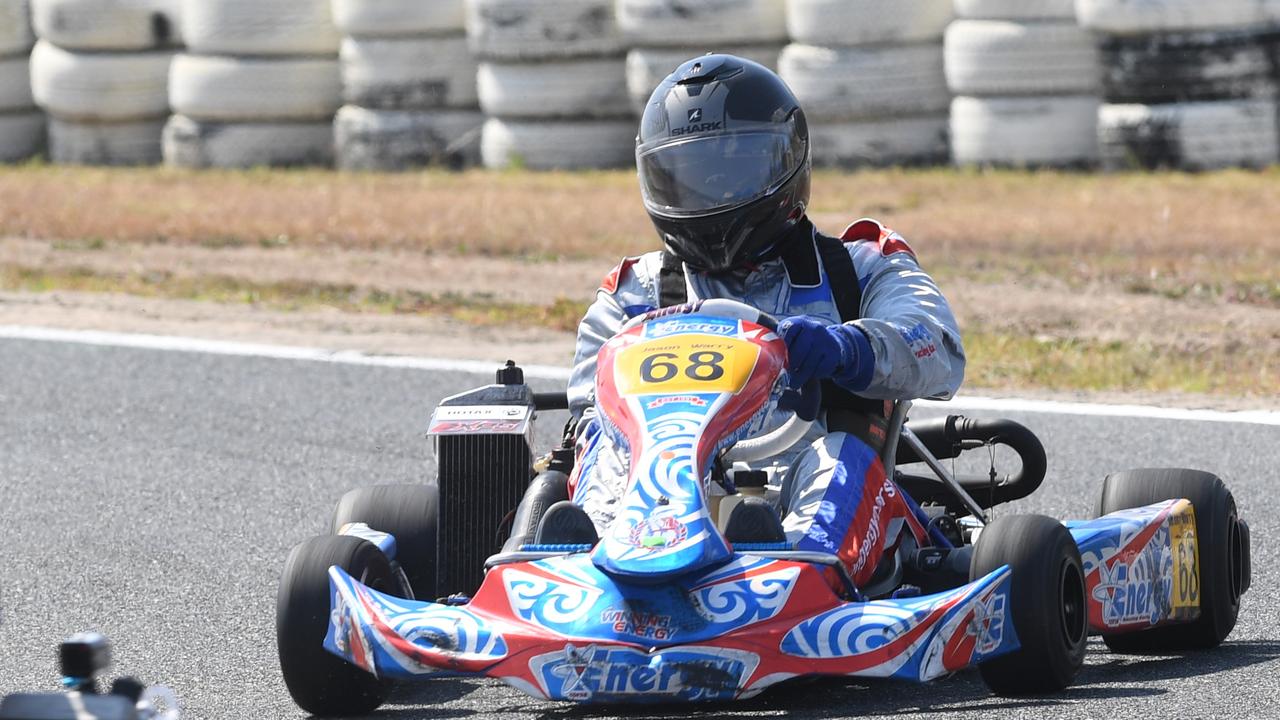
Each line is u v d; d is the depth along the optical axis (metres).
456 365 36.38
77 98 81.38
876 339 16.05
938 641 13.57
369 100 76.31
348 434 30.77
